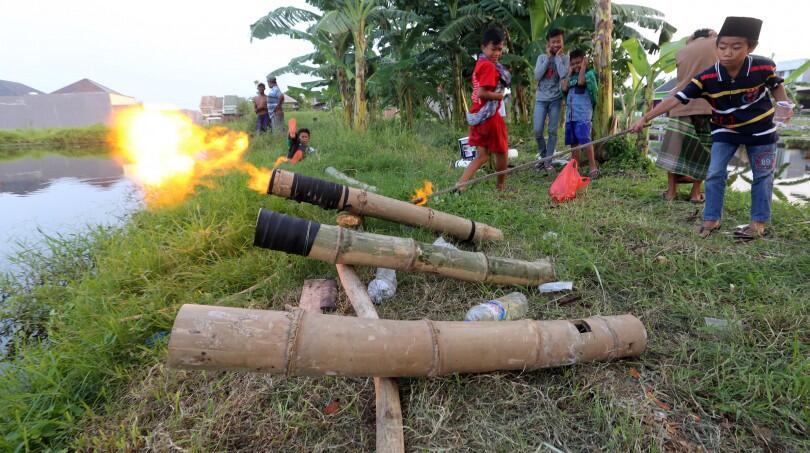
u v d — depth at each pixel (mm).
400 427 1736
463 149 6707
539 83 6262
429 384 1975
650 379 1996
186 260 3400
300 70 13102
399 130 10453
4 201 6883
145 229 4312
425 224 3531
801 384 1851
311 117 19438
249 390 2057
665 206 4281
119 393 2215
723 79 3176
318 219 3904
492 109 4629
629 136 6770
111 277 3131
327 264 3176
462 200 4469
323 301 2699
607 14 5961
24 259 4098
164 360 2346
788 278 2719
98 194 7312
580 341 2002
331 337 1730
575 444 1702
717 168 3395
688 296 2627
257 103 13633
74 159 13977
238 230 3672
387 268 2684
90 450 1894
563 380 2010
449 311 2613
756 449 1635
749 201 4230
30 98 27844
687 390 1901
